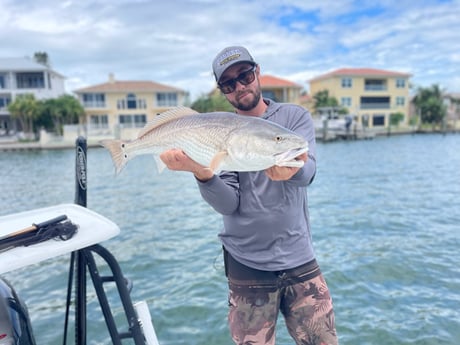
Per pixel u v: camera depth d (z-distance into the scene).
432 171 16.67
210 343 4.03
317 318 2.37
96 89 49.41
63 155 32.25
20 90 47.91
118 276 2.04
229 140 2.03
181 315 4.57
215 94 51.44
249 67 2.33
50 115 44.31
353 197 11.24
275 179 2.01
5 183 16.81
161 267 6.10
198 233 7.96
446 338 3.96
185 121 2.23
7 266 1.66
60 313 4.68
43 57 63.31
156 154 2.35
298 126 2.32
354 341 3.96
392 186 13.05
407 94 58.12
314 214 9.23
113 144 2.51
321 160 23.05
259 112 2.48
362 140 42.56
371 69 59.41
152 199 11.97
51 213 2.32
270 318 2.40
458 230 7.59
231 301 2.52
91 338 4.11
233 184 2.33
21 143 40.97
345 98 55.78
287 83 55.16
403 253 6.30
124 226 8.76
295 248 2.37
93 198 12.41
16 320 2.39
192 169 2.04
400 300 4.75
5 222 2.20
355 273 5.54
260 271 2.37
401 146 32.88
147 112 51.50
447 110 59.44
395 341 3.94
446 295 4.84
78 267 2.08
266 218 2.30
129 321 2.07
